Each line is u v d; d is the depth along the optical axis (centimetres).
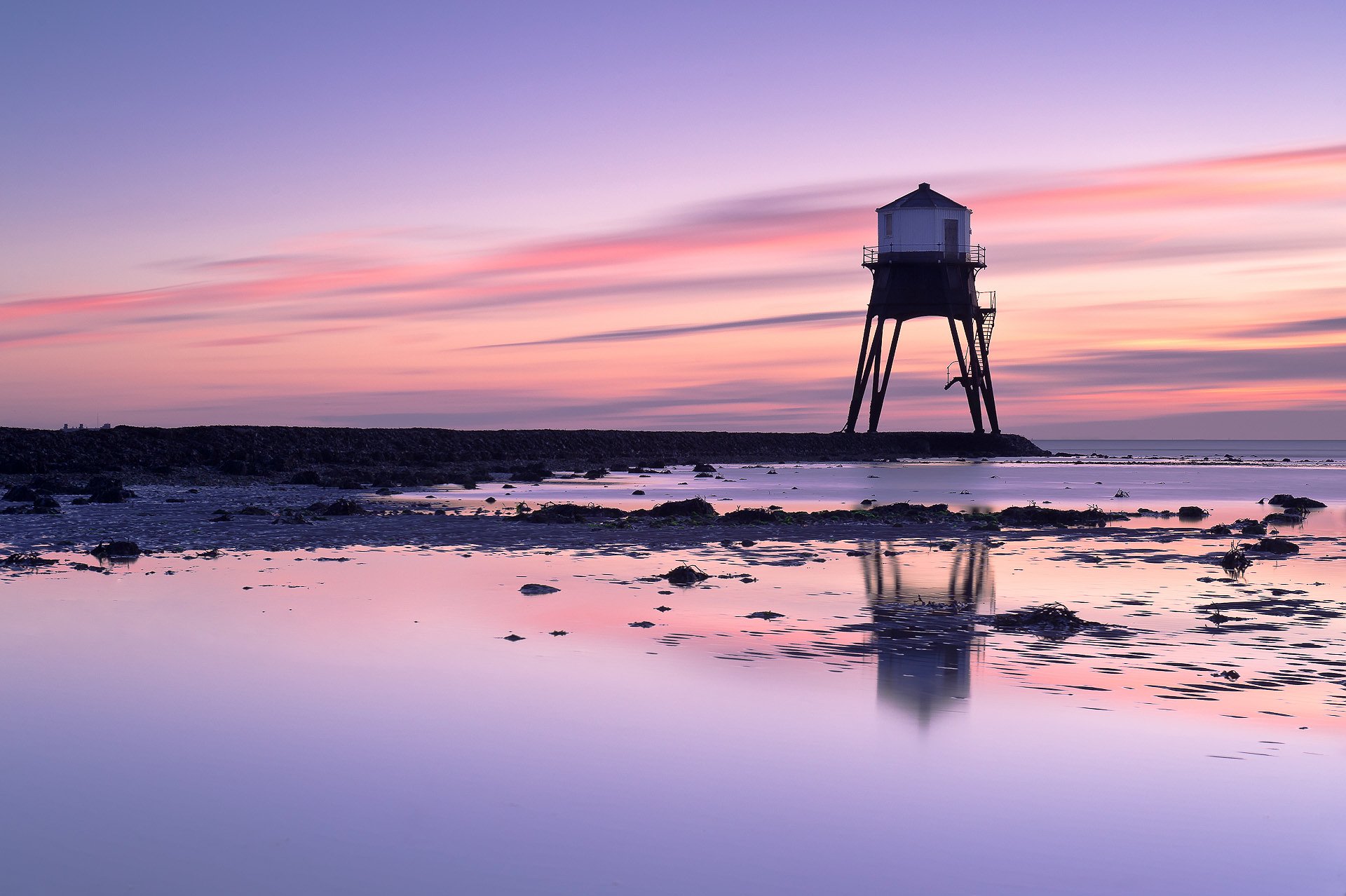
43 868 780
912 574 2230
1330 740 1070
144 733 1091
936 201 8431
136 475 5244
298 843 823
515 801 909
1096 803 905
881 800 911
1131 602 1880
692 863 791
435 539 2838
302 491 4762
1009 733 1094
